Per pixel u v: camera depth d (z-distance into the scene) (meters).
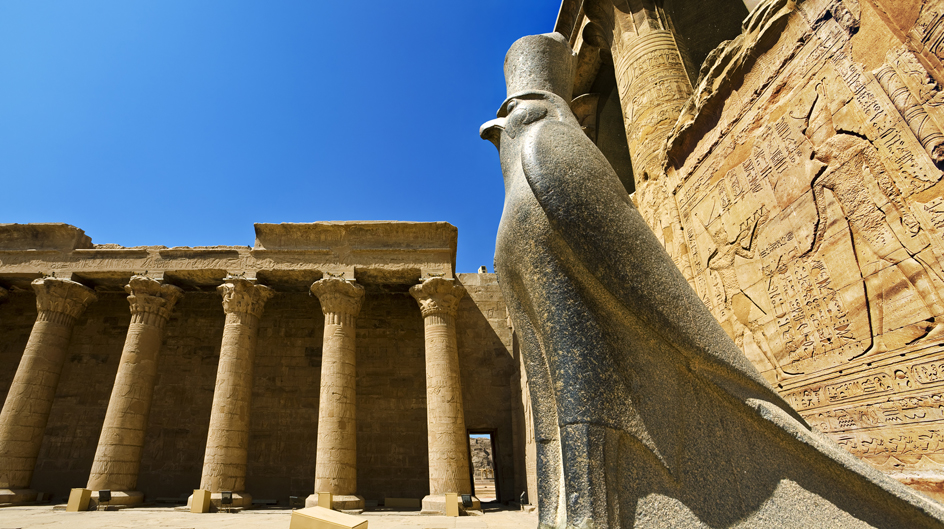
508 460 20.12
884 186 4.50
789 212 5.68
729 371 2.20
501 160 2.89
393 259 19.44
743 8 12.55
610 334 2.22
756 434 2.22
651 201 9.12
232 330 17.64
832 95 5.19
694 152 7.87
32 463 16.66
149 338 17.83
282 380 21.19
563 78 3.10
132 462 16.23
